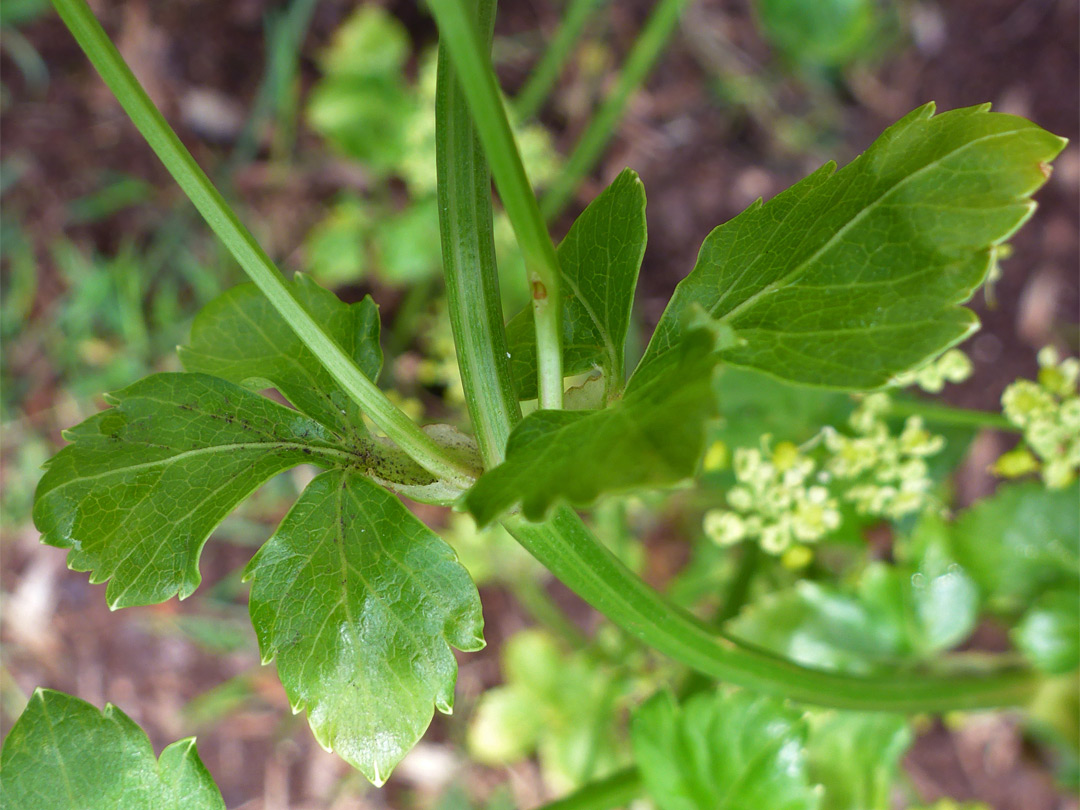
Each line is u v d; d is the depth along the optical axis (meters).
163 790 0.18
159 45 0.55
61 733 0.18
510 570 0.46
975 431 0.32
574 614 0.51
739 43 0.58
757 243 0.16
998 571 0.30
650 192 0.57
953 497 0.50
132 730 0.18
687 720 0.24
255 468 0.17
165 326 0.53
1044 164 0.14
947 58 0.57
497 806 0.50
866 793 0.29
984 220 0.14
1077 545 0.30
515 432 0.13
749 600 0.35
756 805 0.23
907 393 0.33
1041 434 0.25
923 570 0.31
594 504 0.12
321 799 0.50
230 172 0.55
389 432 0.16
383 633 0.16
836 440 0.25
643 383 0.16
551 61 0.45
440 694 0.16
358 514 0.16
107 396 0.17
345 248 0.51
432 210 0.49
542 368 0.14
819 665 0.31
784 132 0.58
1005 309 0.53
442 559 0.16
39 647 0.50
